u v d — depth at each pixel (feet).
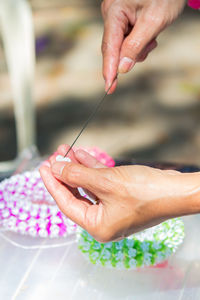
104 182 1.72
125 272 1.86
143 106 5.25
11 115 5.10
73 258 1.91
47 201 2.00
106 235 1.77
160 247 1.83
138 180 1.71
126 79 5.74
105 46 2.09
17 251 1.93
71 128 4.90
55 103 5.31
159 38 6.54
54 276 1.85
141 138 4.76
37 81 5.72
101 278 1.85
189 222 2.03
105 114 5.13
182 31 6.66
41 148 4.61
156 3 2.08
